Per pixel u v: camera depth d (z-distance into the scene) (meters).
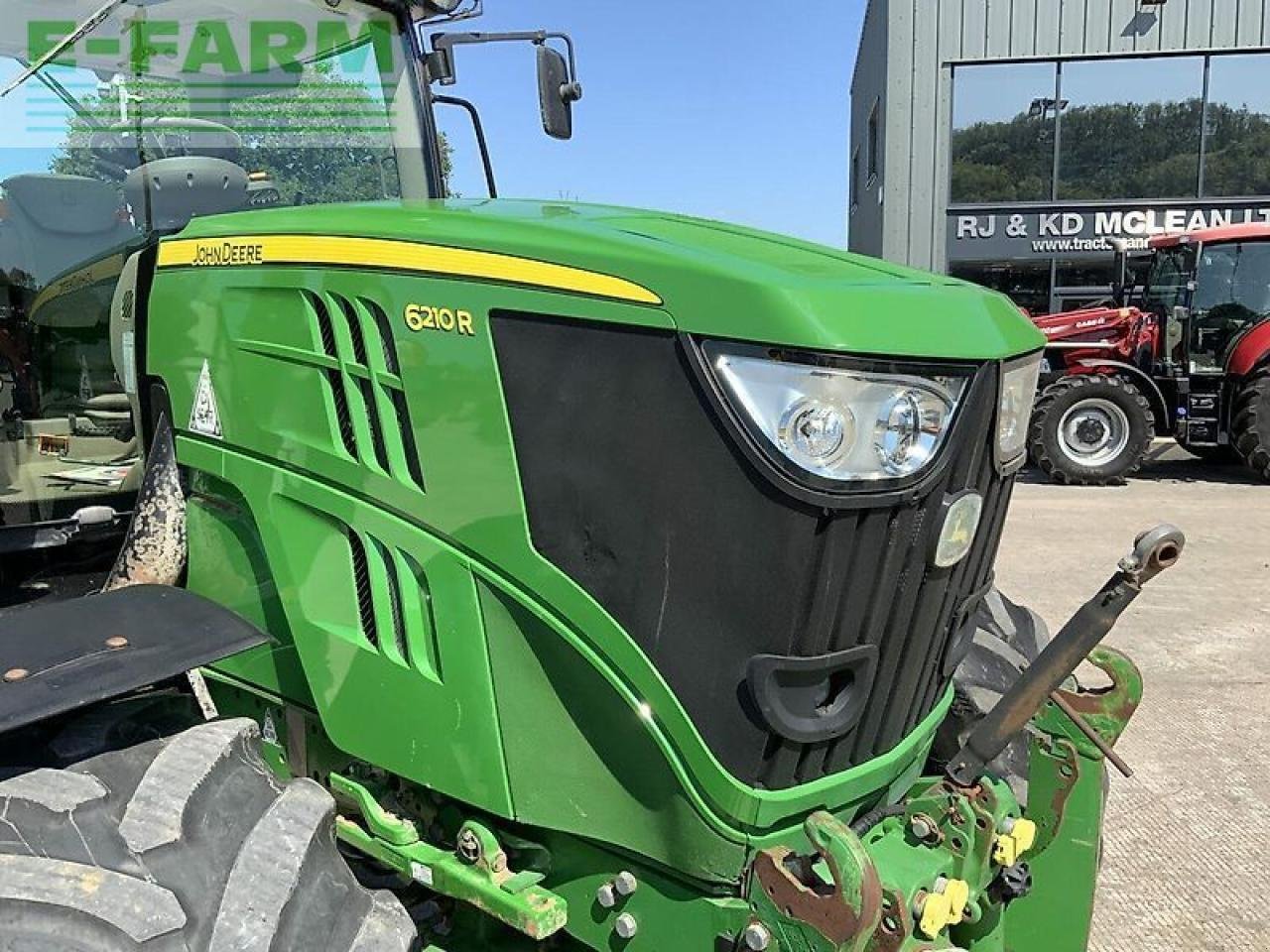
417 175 3.20
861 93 20.09
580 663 1.70
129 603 1.86
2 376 2.59
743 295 1.50
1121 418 9.49
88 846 1.54
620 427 1.61
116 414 2.51
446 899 2.13
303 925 1.58
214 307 2.07
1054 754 2.17
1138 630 5.20
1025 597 5.78
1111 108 14.20
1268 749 3.90
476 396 1.72
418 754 1.87
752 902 1.66
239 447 2.06
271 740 2.24
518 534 1.71
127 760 1.70
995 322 1.71
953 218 14.74
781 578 1.54
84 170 2.64
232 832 1.64
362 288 1.83
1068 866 2.23
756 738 1.61
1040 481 9.89
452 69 3.35
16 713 1.54
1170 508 8.41
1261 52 13.70
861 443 1.52
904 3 14.19
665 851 1.70
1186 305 9.48
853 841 1.57
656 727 1.65
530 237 1.70
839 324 1.48
